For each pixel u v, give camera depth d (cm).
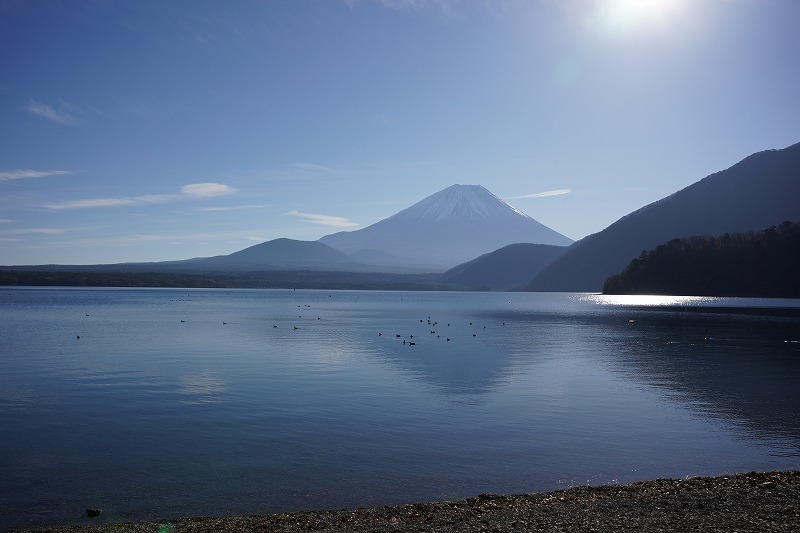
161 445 2164
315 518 1475
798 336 6750
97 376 3722
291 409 2762
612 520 1375
